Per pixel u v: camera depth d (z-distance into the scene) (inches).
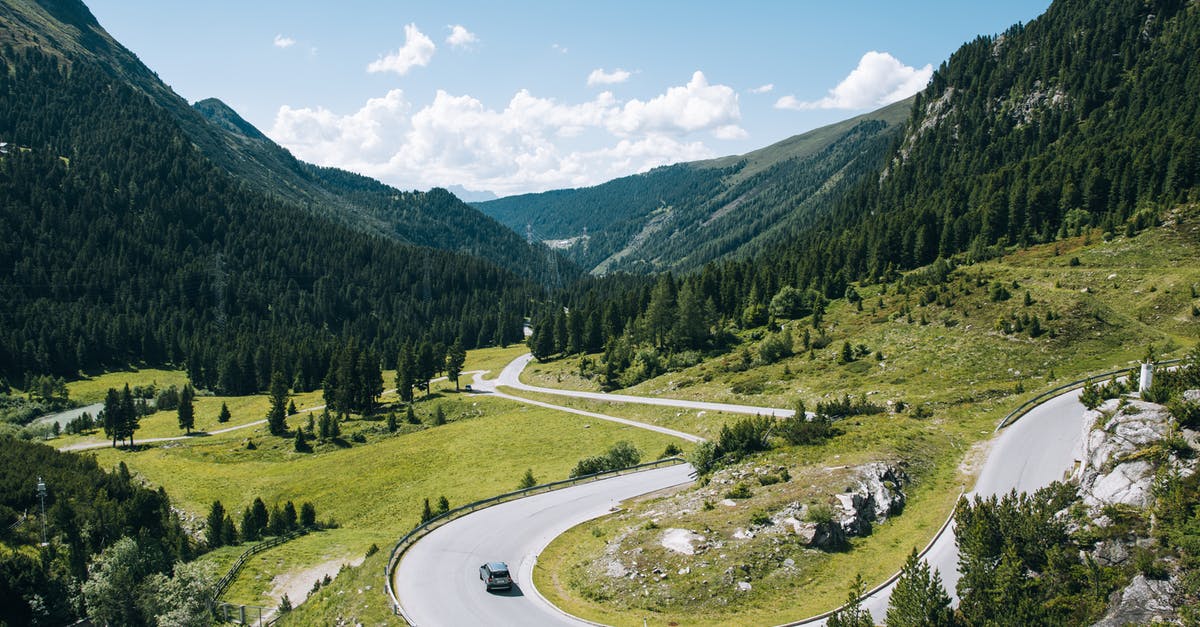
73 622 2203.5
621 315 6638.8
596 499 2229.3
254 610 2103.8
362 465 3870.6
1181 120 5802.2
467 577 1610.5
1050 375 2787.9
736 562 1464.1
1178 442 1224.8
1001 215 5418.3
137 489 3083.2
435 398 5467.5
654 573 1480.1
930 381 3085.6
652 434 3545.8
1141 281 3604.8
